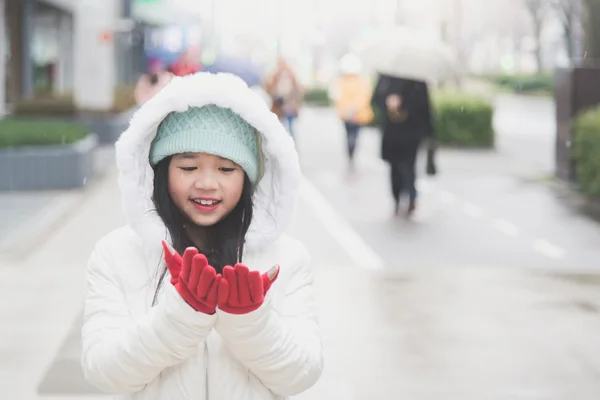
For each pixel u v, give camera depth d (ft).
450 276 29.09
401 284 27.89
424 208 44.57
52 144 50.01
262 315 7.09
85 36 83.51
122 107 92.89
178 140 7.58
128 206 7.80
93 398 17.62
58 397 17.67
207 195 7.72
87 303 7.97
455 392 18.31
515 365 20.11
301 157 71.15
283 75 70.13
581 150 46.24
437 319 23.82
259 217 8.10
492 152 74.84
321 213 42.78
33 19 99.81
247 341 7.16
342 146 81.71
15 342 21.22
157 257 8.00
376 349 21.13
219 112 7.66
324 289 27.12
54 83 112.06
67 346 20.98
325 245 34.65
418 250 33.81
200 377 7.64
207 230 8.16
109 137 75.66
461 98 79.71
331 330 22.70
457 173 59.67
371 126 101.86
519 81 212.23
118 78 157.17
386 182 55.36
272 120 7.61
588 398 18.07
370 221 40.60
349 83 63.57
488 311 24.75
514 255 33.01
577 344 21.75
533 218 41.78
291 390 7.72
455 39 158.40
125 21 138.21
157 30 185.98
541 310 24.89
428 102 40.78
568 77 52.42
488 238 36.55
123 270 7.96
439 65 42.34
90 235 35.53
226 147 7.58
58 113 75.41
